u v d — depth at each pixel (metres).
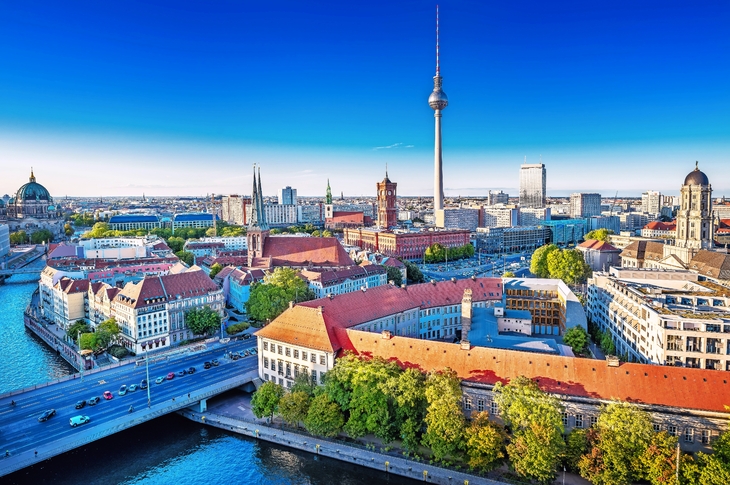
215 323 196.50
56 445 109.56
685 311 138.38
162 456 116.19
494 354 115.00
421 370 117.44
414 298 181.62
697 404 97.81
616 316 172.75
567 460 99.12
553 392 105.81
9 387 157.75
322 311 140.25
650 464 88.56
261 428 124.00
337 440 117.31
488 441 97.81
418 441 110.06
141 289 186.00
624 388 103.00
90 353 173.00
